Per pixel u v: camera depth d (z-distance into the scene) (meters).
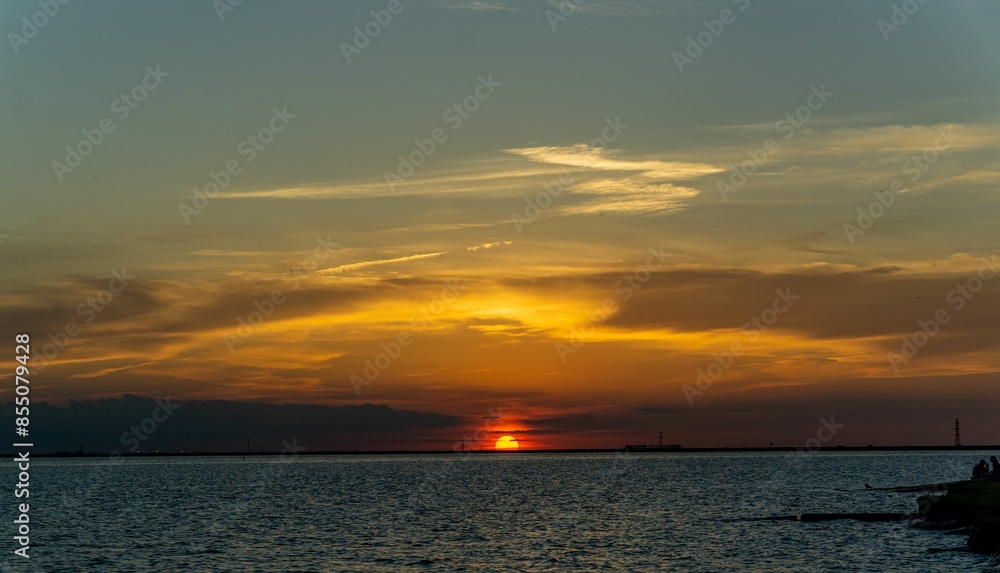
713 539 67.69
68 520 89.19
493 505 107.38
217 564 59.19
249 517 92.12
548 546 66.56
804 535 66.62
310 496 128.12
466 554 63.09
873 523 71.06
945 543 59.78
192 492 139.62
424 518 90.00
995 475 90.31
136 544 69.19
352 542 70.00
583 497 120.94
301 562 59.94
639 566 57.00
